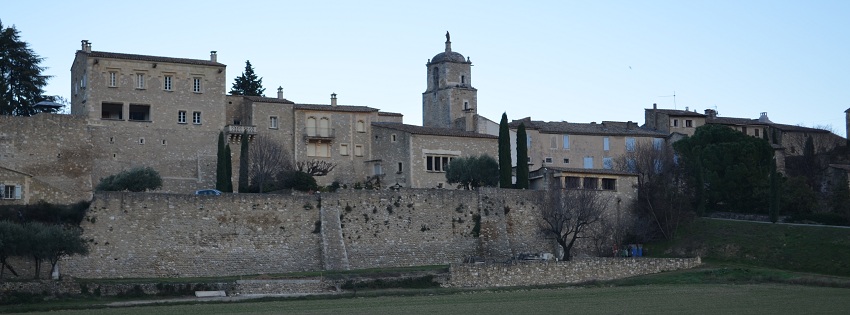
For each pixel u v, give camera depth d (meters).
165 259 124.00
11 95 156.12
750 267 131.62
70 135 142.38
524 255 139.50
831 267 129.88
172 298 109.50
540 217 146.88
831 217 149.88
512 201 146.12
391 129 169.75
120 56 154.12
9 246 109.62
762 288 113.19
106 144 151.25
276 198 131.75
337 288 117.75
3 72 156.50
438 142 168.88
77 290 108.31
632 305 96.69
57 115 142.00
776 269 131.75
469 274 122.62
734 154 161.25
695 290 111.75
